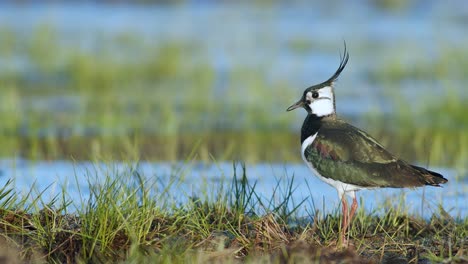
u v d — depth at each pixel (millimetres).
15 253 8977
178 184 11992
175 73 22266
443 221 10539
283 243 9312
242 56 23750
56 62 23172
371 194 12016
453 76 22031
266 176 13352
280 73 21859
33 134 16297
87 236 9055
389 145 16391
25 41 25875
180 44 25078
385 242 9773
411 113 18297
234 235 9664
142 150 15414
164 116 17797
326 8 32406
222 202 10492
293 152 15805
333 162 10000
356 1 33312
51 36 25562
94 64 22172
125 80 21500
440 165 14891
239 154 15477
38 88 20672
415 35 27484
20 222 9594
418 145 16312
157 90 20656
